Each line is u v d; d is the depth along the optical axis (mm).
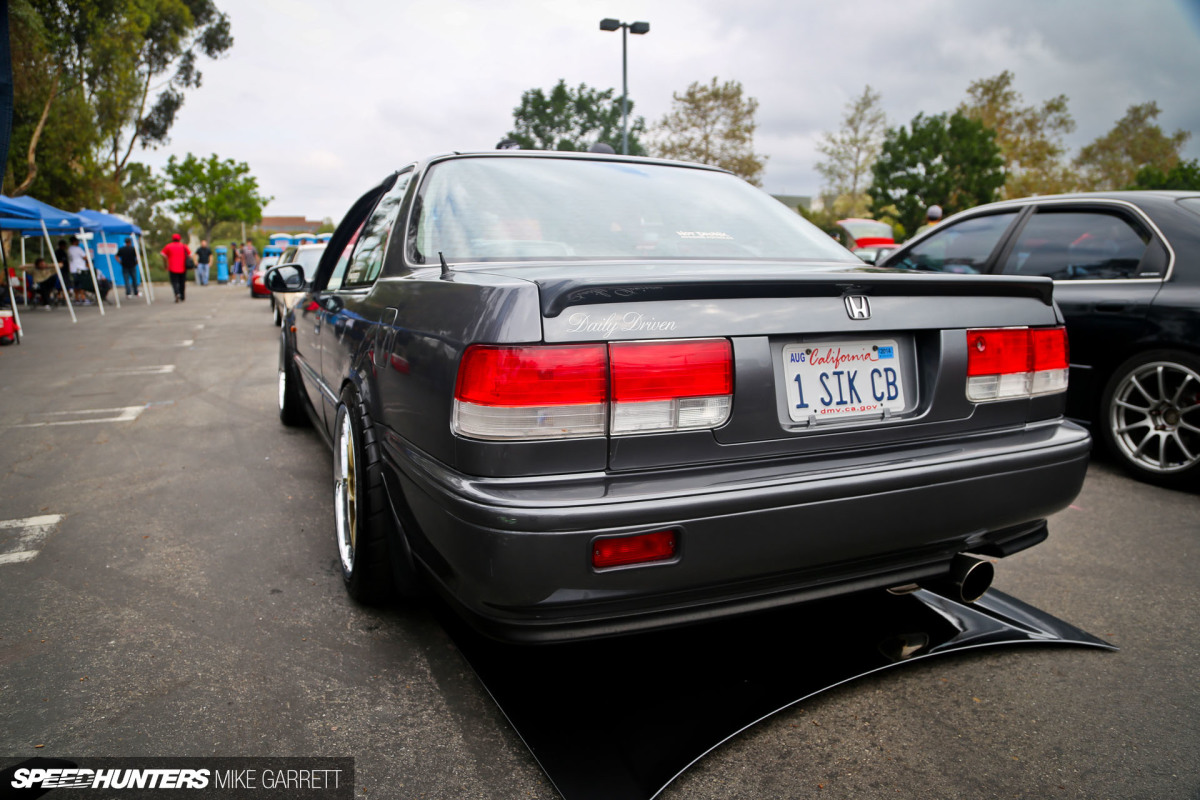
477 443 1468
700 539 1508
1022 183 47562
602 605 1506
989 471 1798
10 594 2521
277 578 2658
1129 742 1752
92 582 2621
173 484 3789
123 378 7348
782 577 1649
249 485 3771
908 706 1899
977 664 2096
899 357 1809
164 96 36250
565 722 1753
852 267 2260
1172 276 3678
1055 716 1856
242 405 5914
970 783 1612
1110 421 3895
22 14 19484
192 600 2482
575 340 1463
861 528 1661
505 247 2078
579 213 2262
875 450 1744
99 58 26344
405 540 1952
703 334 1559
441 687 1976
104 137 27812
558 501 1429
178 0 35219
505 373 1449
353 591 2389
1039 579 2688
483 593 1490
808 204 62594
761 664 2006
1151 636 2266
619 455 1499
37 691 1941
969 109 49469
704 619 1608
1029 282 1934
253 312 17109
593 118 61594
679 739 1699
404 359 1836
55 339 11148
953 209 45094
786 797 1571
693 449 1554
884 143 46719
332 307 3021
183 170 56469
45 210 14047
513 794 1576
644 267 1928
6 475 3967
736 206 2557
